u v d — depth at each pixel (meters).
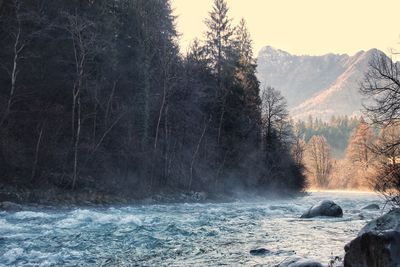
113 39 43.50
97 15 41.56
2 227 17.09
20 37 32.94
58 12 37.97
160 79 45.28
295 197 68.00
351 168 127.50
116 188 35.22
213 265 11.40
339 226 20.48
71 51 37.91
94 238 15.41
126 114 40.34
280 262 11.25
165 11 54.00
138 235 16.41
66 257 12.24
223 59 55.84
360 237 8.73
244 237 16.53
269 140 69.00
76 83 34.41
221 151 55.78
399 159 20.61
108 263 11.67
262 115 69.56
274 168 69.31
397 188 19.84
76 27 32.59
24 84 33.06
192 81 48.56
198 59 54.84
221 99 55.12
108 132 38.78
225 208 32.94
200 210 30.08
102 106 38.44
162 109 45.59
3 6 33.00
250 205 38.50
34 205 25.62
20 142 30.55
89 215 22.05
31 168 29.61
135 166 40.12
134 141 40.97
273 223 21.73
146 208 30.41
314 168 137.12
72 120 32.78
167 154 43.88
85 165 34.47
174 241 15.36
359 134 103.19
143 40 46.53
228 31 56.28
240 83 60.53
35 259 11.84
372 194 84.69
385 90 22.77
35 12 33.84
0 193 25.72
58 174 31.30
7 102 30.73
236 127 58.69
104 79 40.66
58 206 26.64
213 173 52.09
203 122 53.12
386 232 8.45
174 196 40.81
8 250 12.73
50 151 31.84
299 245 14.59
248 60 70.19
